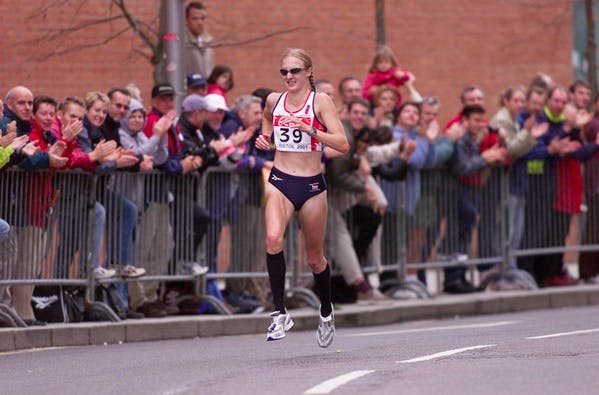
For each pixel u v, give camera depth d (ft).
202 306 100.89
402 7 151.53
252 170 102.32
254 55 144.15
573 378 56.49
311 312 102.89
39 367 71.61
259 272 103.65
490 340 76.13
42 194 89.71
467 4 154.81
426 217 114.21
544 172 121.39
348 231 108.78
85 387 59.67
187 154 97.91
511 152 117.29
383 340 82.84
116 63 133.39
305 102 72.64
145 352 79.66
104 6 130.00
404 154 110.22
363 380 57.00
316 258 74.18
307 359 68.69
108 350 82.79
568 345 70.03
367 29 149.07
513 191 119.55
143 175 96.07
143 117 95.91
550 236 122.31
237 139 99.40
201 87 104.37
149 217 96.63
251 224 103.04
